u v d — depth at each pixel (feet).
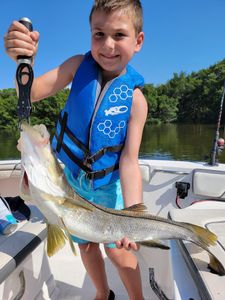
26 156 4.11
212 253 4.82
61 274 8.40
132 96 6.47
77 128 6.53
